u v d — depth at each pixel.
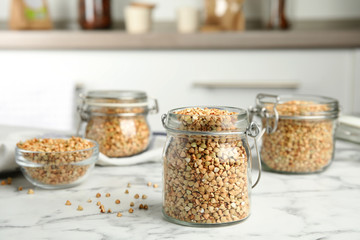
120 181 1.01
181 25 2.73
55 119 2.29
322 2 2.98
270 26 2.79
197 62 2.71
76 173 0.95
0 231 0.72
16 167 1.03
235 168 0.76
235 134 0.76
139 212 0.82
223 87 2.71
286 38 2.66
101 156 1.09
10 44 2.72
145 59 2.72
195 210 0.75
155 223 0.77
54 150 0.96
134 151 1.18
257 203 0.86
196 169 0.75
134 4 2.71
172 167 0.77
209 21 2.76
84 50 2.73
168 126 0.78
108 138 1.16
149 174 1.07
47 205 0.85
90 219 0.78
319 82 2.70
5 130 1.40
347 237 0.70
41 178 0.94
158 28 3.03
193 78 2.72
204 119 0.75
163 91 2.74
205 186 0.75
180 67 2.71
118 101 1.15
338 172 1.08
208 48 2.69
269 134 1.08
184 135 0.77
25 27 2.74
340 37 2.65
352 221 0.77
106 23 2.77
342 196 0.90
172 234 0.72
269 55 2.69
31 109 2.23
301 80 2.70
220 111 0.82
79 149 0.98
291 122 1.05
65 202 0.87
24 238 0.70
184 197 0.76
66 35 2.71
